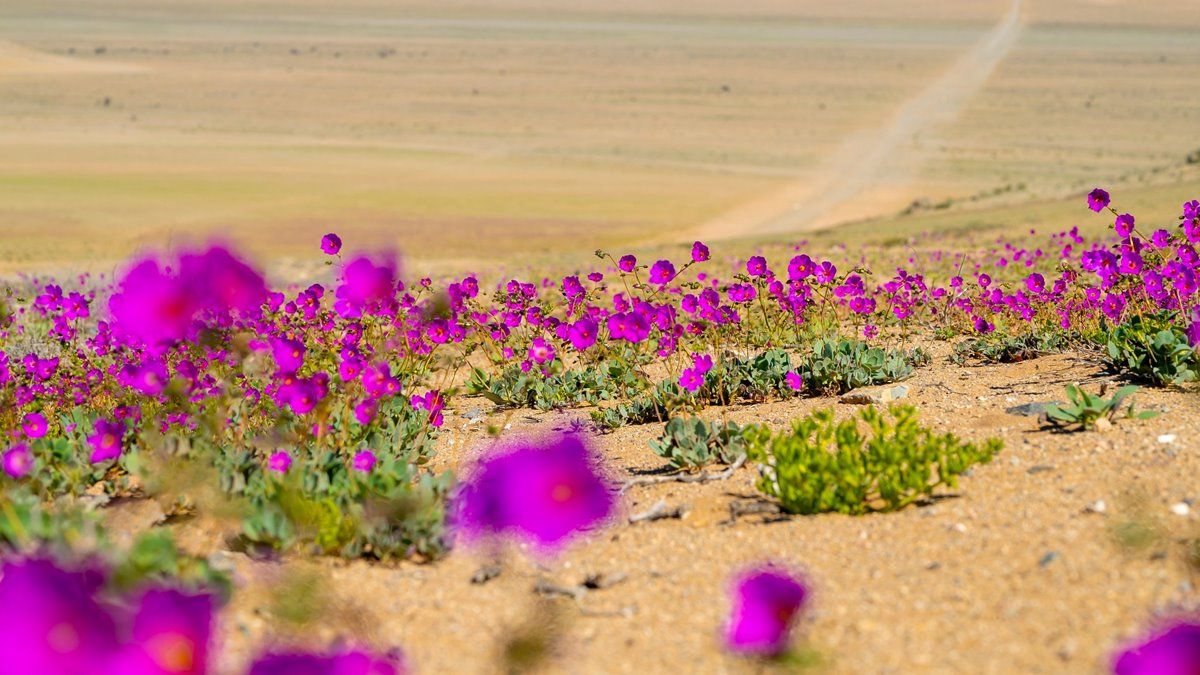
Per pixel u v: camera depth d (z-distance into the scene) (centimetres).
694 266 2925
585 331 755
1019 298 1216
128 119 16112
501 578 504
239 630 440
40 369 858
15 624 287
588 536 550
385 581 503
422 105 18825
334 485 589
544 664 416
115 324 868
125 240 5725
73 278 2980
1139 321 866
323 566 521
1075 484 567
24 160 10462
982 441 673
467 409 994
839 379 903
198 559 458
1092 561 465
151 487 612
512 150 12619
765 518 568
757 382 902
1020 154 12512
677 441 693
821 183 10019
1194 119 16612
